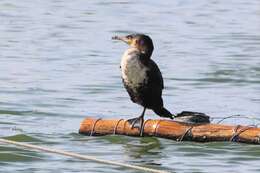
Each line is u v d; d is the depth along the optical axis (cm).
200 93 2027
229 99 1958
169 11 3531
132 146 1462
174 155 1420
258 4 3778
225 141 1454
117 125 1505
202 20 3306
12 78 2153
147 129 1488
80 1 3738
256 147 1433
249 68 2341
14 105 1830
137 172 1327
